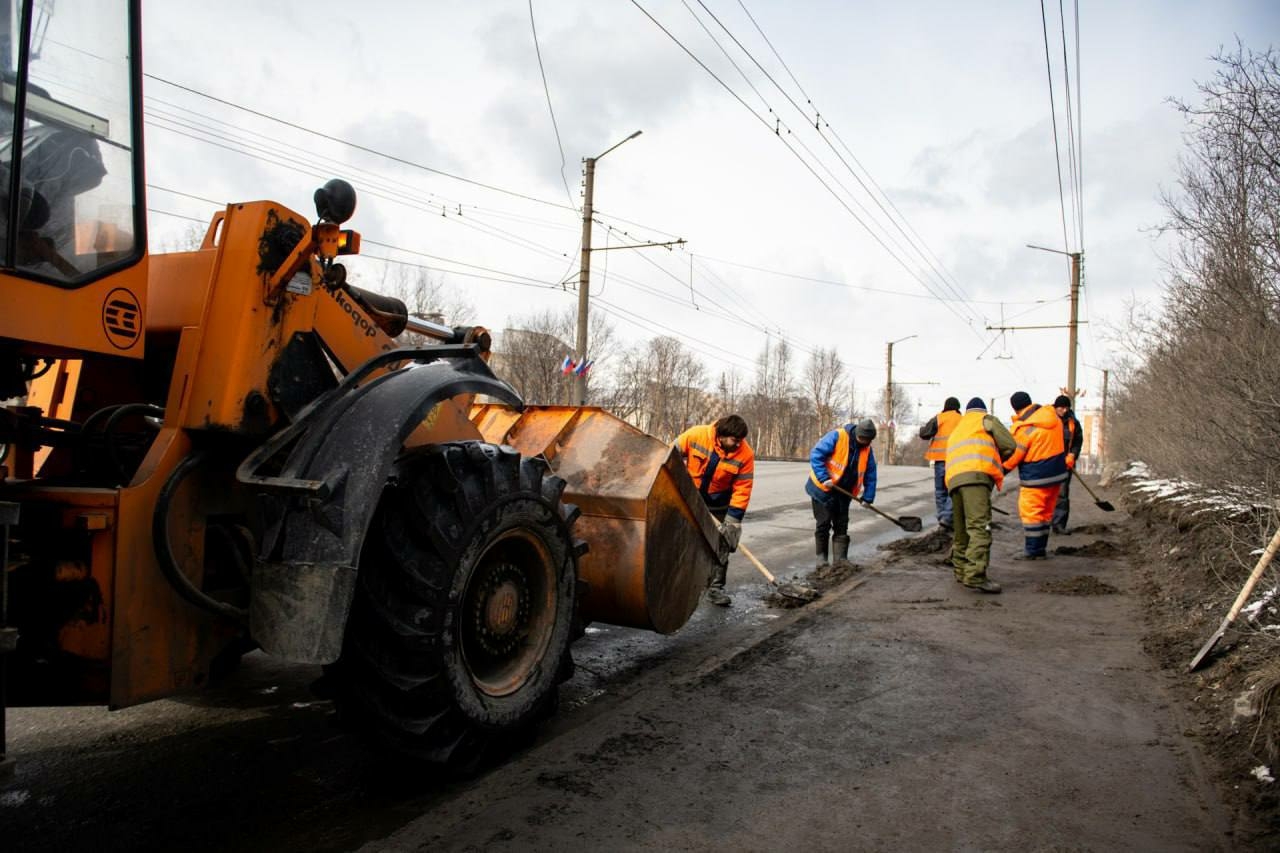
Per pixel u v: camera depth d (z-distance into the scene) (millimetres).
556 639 3498
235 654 2809
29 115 2289
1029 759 3281
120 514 2398
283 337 2826
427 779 3092
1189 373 8148
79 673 2418
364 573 2771
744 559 7980
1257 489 5957
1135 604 5965
